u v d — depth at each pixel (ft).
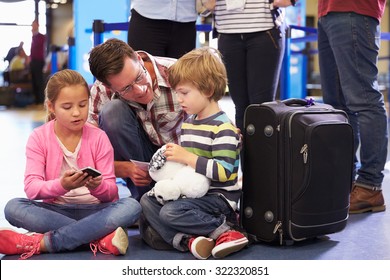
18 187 9.62
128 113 6.53
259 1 7.59
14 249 5.57
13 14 38.06
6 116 25.36
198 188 5.66
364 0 7.13
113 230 5.63
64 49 25.48
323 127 5.77
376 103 7.32
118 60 5.72
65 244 5.61
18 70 33.88
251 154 6.03
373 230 6.61
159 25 8.11
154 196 5.94
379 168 7.45
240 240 5.58
